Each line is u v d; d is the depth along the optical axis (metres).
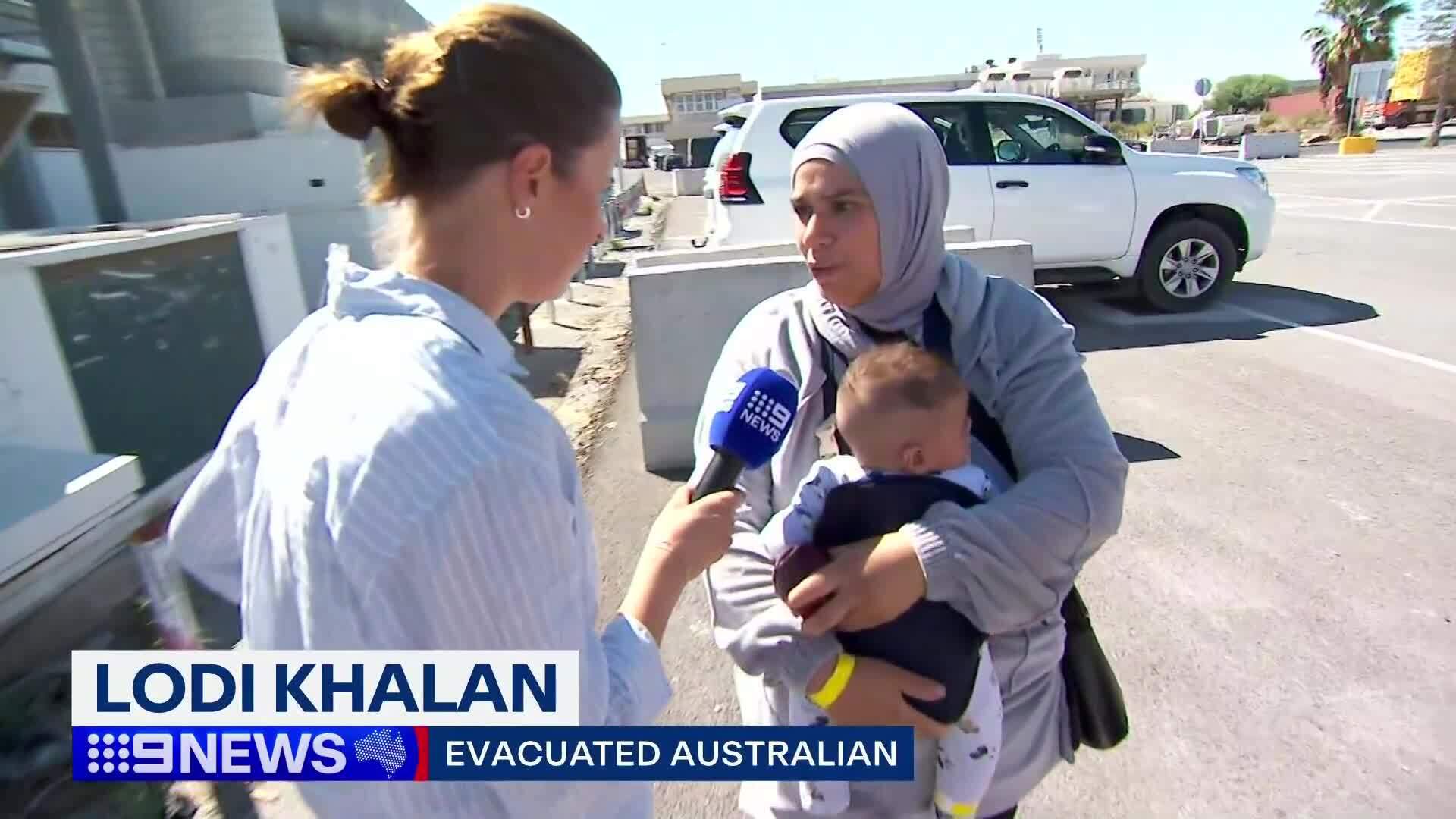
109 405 3.17
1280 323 7.04
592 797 0.95
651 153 49.56
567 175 0.96
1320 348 6.26
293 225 6.16
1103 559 3.55
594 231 1.03
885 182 1.47
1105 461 1.44
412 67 0.93
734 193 7.08
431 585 0.79
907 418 1.37
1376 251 9.91
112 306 3.21
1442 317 6.87
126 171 6.29
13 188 5.95
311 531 0.82
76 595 2.26
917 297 1.56
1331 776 2.39
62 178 7.05
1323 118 47.25
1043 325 1.55
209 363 3.78
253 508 0.96
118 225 4.27
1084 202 7.38
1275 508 3.89
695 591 3.56
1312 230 11.82
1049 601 1.40
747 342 1.68
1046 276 7.70
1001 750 1.51
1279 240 11.23
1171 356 6.29
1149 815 2.30
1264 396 5.33
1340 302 7.63
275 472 0.90
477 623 0.81
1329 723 2.58
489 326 0.95
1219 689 2.76
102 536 2.30
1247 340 6.61
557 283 1.04
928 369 1.38
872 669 1.37
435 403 0.81
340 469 0.80
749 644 1.44
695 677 3.01
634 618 1.07
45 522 2.10
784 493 1.60
